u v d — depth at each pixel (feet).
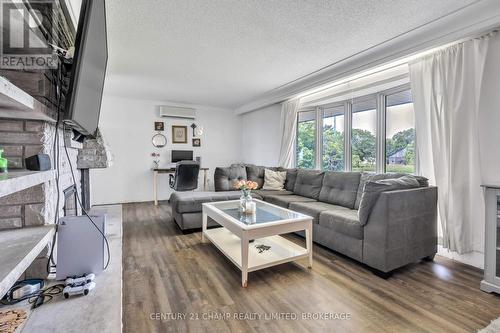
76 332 2.92
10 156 3.95
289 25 7.75
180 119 19.66
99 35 4.39
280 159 16.92
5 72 3.77
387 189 7.36
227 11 6.99
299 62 10.81
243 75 12.64
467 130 8.06
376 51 9.66
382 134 12.01
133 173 18.13
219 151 21.35
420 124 9.20
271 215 8.37
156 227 12.16
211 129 20.95
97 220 4.31
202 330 4.99
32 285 3.71
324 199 11.71
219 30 8.05
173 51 9.66
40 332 2.90
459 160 8.13
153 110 18.69
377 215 7.27
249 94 16.69
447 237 8.45
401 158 11.33
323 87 13.39
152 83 14.10
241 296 6.22
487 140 7.70
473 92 7.95
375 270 7.41
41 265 4.08
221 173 14.79
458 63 8.07
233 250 7.99
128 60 10.56
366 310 5.65
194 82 13.89
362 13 7.12
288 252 7.88
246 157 21.66
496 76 7.48
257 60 10.59
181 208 11.09
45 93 4.00
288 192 13.99
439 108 8.66
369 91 12.25
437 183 8.64
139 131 18.24
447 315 5.47
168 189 19.29
